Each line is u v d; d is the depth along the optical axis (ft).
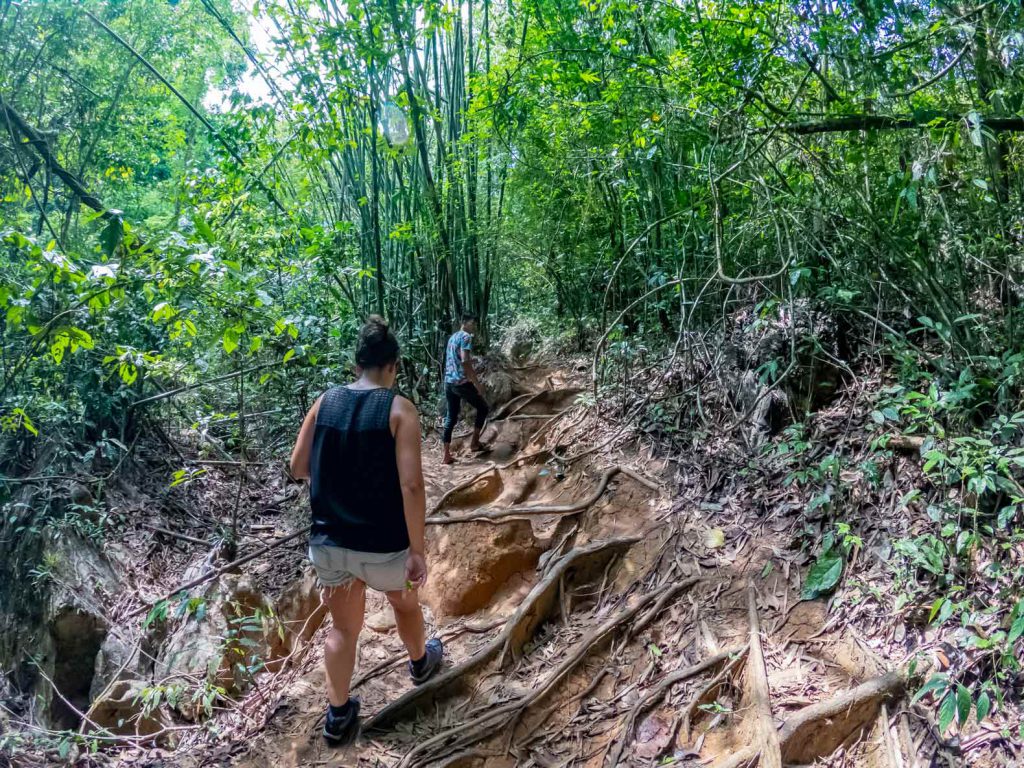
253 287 10.27
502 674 10.76
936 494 9.83
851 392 12.34
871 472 10.32
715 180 11.76
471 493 16.02
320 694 10.81
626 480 14.23
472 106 21.08
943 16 10.69
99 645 12.82
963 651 8.09
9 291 9.49
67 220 18.90
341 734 9.67
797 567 10.57
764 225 13.47
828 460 10.68
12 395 15.29
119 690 11.27
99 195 25.09
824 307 13.30
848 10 11.98
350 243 22.93
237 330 10.39
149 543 15.30
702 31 13.46
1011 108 10.23
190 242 10.07
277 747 9.87
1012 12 10.08
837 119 10.89
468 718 10.02
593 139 17.62
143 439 18.25
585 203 19.45
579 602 11.94
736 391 14.02
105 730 10.27
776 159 12.30
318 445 9.20
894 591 9.25
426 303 25.57
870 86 11.82
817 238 12.36
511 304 33.12
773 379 13.12
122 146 24.93
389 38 18.92
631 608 10.98
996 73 10.77
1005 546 8.57
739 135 12.25
